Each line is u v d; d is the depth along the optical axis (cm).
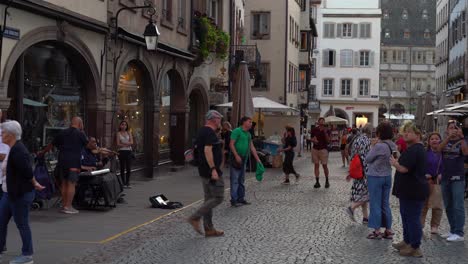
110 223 1216
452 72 5594
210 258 927
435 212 1167
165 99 2498
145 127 2223
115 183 1431
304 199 1666
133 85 2106
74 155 1311
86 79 1705
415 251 964
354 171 1251
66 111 1634
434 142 1145
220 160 1094
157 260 910
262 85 4516
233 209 1462
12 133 855
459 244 1078
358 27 8531
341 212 1425
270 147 2909
